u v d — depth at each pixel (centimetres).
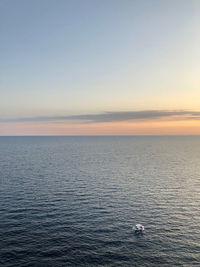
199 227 4184
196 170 9556
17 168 9481
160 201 5556
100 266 3012
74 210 4894
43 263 3056
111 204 5306
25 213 4675
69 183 7119
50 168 9612
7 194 5891
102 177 8038
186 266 3044
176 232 3984
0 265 2991
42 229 4000
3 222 4238
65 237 3744
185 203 5431
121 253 3325
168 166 10562
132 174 8631
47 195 5875
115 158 13438
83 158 13312
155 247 3497
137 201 5541
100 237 3769
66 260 3133
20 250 3347
